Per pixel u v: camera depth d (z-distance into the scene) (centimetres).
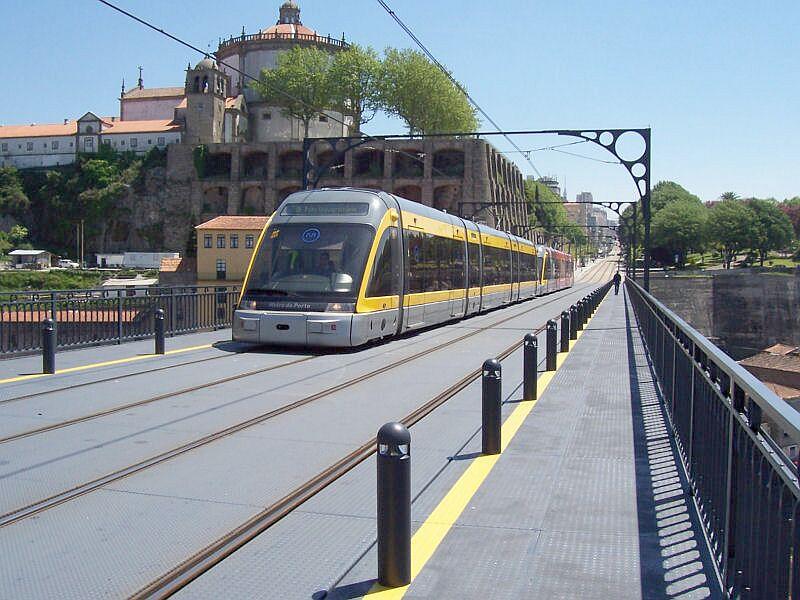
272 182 10294
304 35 11550
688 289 9962
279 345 1769
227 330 2133
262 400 1125
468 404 1124
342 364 1510
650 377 1359
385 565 491
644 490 688
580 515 621
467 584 492
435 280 2248
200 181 10706
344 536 584
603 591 480
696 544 558
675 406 866
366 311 1689
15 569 518
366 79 10462
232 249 7925
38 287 9800
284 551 554
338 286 1667
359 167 10419
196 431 922
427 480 723
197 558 535
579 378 1348
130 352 1644
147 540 570
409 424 977
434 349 1797
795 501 339
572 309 2075
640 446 849
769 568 382
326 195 1820
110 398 1123
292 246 1745
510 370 1467
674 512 628
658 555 537
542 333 2283
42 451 825
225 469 762
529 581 496
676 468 759
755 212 13000
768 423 400
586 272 14375
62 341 1658
